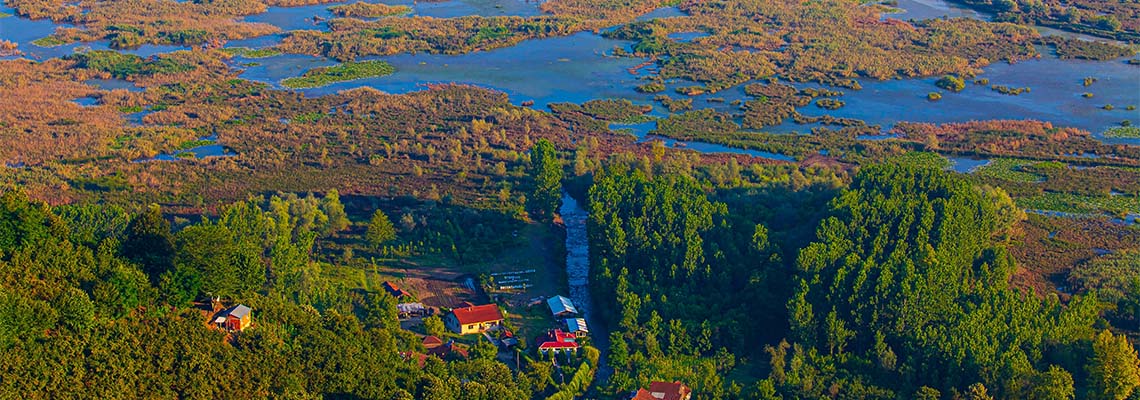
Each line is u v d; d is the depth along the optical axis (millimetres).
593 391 194875
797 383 194375
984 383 190625
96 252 183750
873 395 191750
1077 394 192000
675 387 188875
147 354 163125
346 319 190750
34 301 158875
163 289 175750
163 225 190125
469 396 176500
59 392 150875
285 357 173375
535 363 197000
